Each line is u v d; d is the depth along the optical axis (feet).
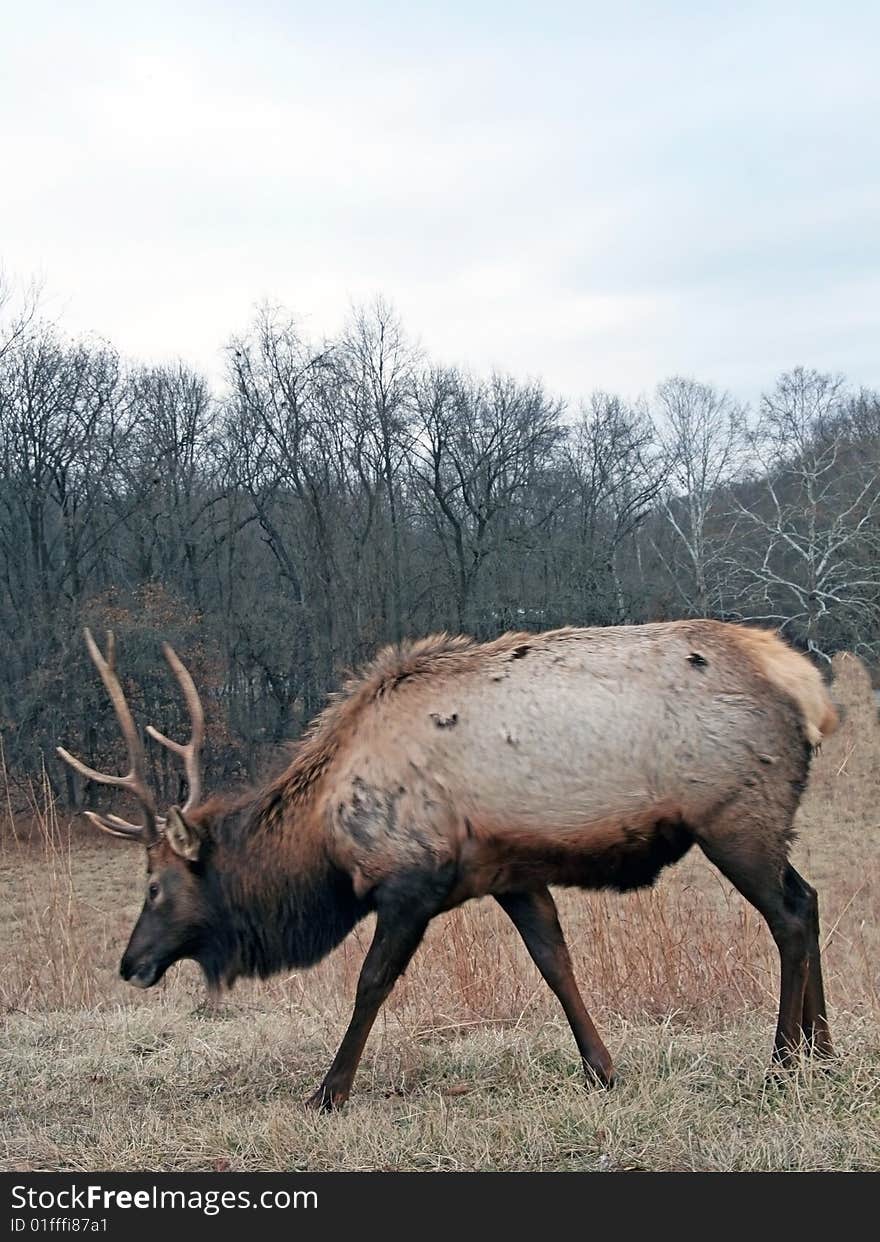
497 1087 16.60
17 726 84.23
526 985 22.61
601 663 15.92
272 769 18.15
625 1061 16.97
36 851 49.67
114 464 105.19
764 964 22.11
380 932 16.24
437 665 16.70
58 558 103.14
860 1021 17.85
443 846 15.92
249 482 107.34
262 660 95.14
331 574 102.37
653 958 22.06
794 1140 13.88
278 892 17.33
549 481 111.86
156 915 17.78
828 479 127.24
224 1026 21.22
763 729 15.53
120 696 18.43
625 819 15.55
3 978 28.25
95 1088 17.85
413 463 106.52
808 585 116.37
